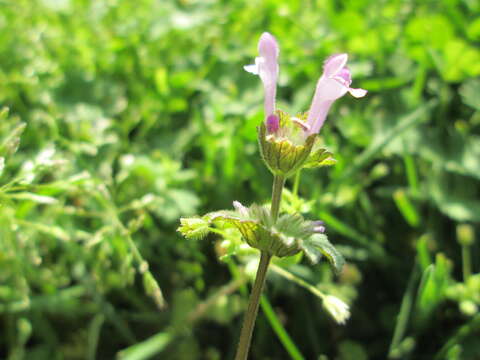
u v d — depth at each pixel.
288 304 0.14
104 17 0.22
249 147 0.16
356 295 0.14
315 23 0.21
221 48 0.19
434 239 0.15
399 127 0.16
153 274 0.15
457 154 0.15
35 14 0.22
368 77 0.18
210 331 0.14
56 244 0.14
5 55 0.19
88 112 0.17
